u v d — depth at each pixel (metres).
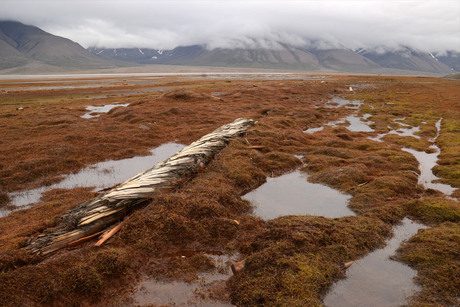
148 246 8.76
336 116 34.38
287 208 11.68
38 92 62.03
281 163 16.50
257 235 9.23
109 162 18.23
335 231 9.18
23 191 13.95
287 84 67.50
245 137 20.44
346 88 65.12
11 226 10.29
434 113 34.75
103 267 7.59
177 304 6.87
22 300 6.57
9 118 29.55
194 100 40.69
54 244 8.51
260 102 42.25
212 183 12.75
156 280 7.64
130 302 6.96
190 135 24.17
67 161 17.52
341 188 13.44
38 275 7.12
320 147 19.89
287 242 8.47
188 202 10.52
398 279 7.49
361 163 16.16
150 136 23.81
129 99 47.66
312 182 14.46
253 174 14.65
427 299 6.72
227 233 9.53
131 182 11.48
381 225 9.77
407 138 23.09
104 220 9.56
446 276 7.29
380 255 8.51
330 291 7.08
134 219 9.73
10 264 7.64
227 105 38.47
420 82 87.56
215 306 6.79
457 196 12.35
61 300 6.84
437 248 8.27
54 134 23.59
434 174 15.54
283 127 25.72
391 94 55.25
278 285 7.03
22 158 17.61
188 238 9.27
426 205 10.84
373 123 30.22
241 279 7.40
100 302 6.97
